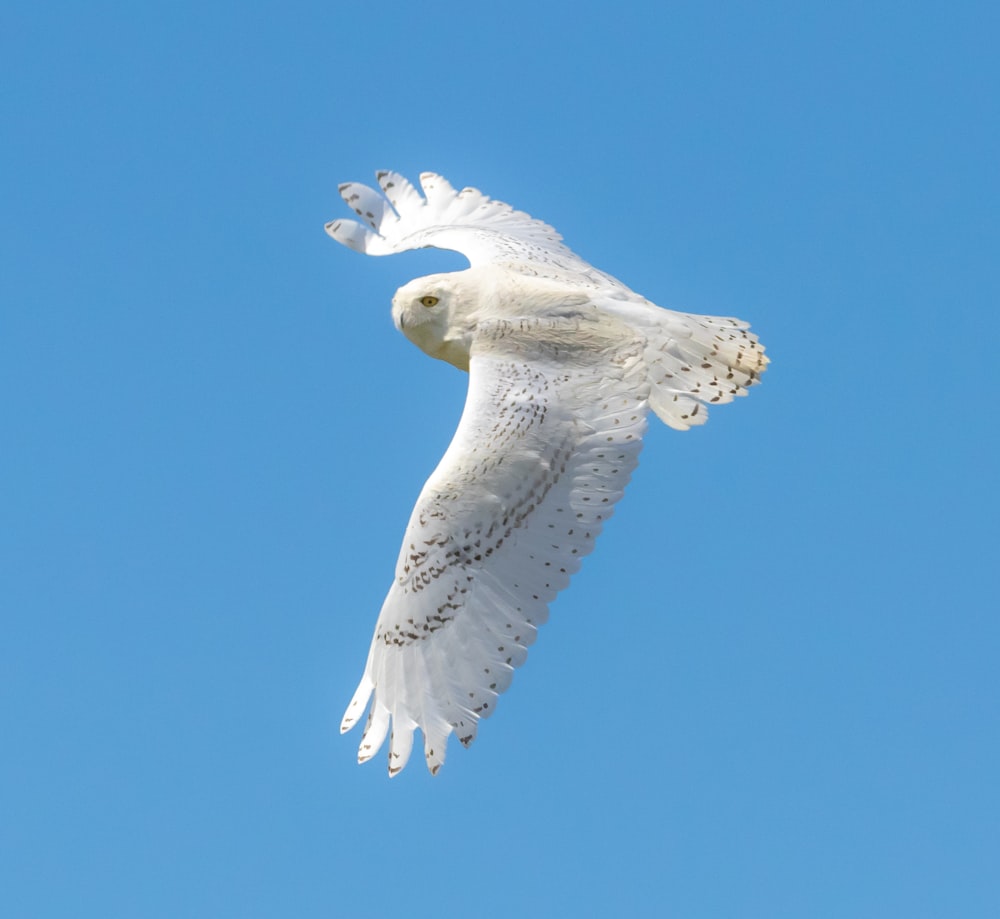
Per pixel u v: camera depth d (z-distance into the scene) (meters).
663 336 14.44
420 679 13.20
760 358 14.59
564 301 14.53
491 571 13.27
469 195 17.91
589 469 13.61
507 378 13.97
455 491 13.34
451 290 14.74
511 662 13.09
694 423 14.16
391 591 13.42
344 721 13.44
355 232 18.03
